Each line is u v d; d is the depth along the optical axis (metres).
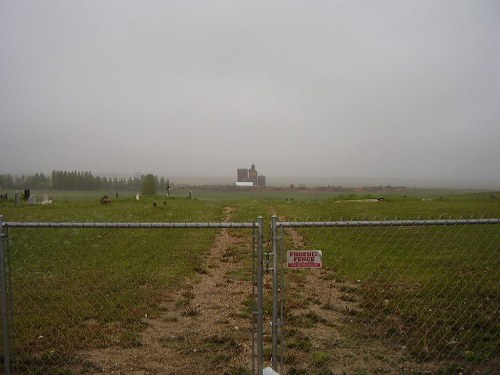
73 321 6.93
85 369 5.34
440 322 6.79
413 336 6.27
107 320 7.04
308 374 5.15
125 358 5.65
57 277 9.67
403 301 7.84
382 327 6.65
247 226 5.05
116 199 40.44
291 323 6.83
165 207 32.12
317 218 22.88
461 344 5.97
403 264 10.69
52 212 25.92
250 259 12.02
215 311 7.52
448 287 8.65
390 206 29.48
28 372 5.24
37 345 6.01
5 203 33.62
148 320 7.06
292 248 12.82
